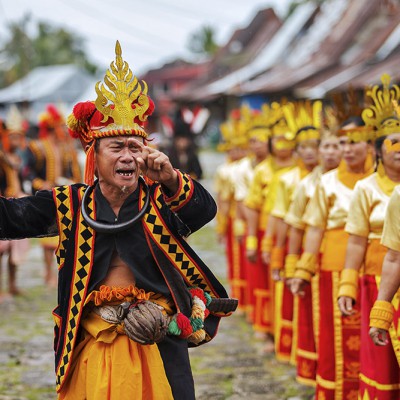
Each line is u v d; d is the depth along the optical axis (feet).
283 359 28.68
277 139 31.07
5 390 25.36
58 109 48.44
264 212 31.91
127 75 14.93
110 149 14.82
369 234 20.17
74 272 15.02
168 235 15.10
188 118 92.02
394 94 20.85
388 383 18.94
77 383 15.10
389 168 19.84
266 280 31.68
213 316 16.34
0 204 14.69
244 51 193.77
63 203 15.19
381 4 109.60
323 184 23.20
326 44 118.52
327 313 22.90
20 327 34.42
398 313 18.76
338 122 24.29
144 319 14.43
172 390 15.16
